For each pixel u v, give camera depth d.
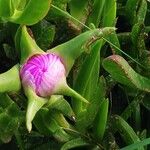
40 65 0.15
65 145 0.17
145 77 0.19
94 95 0.17
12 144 0.18
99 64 0.18
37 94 0.15
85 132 0.18
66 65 0.15
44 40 0.18
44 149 0.17
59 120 0.16
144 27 0.19
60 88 0.15
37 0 0.15
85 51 0.16
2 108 0.16
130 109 0.18
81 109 0.18
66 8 0.20
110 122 0.18
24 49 0.15
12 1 0.16
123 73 0.16
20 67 0.15
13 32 0.18
